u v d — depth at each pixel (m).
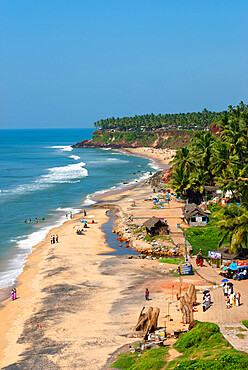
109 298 44.88
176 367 26.11
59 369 30.05
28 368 30.52
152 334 33.59
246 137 99.12
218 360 25.62
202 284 47.00
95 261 60.12
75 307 42.75
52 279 52.44
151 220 71.19
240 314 35.59
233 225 49.09
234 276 46.75
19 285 51.19
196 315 36.25
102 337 35.03
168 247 63.81
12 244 70.88
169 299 42.97
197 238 67.19
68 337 35.59
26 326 38.69
